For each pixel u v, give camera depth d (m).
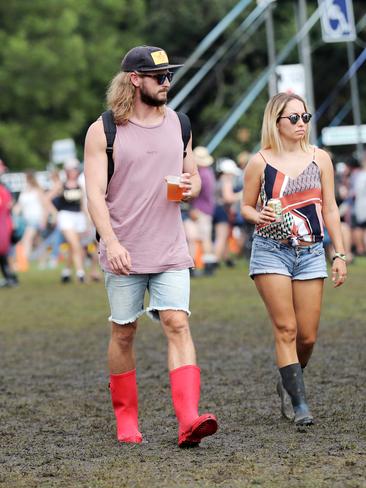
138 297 9.20
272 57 31.02
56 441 9.39
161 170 8.99
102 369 13.56
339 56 54.16
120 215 9.02
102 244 9.16
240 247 36.41
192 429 8.62
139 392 11.78
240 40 52.09
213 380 12.38
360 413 10.13
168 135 9.02
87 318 19.22
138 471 8.02
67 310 20.67
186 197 8.86
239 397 11.24
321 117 54.88
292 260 9.85
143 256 9.02
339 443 8.80
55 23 57.28
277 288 9.79
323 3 28.09
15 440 9.47
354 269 28.28
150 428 9.85
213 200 27.77
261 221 9.73
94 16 60.00
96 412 10.76
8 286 27.27
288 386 9.80
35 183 35.75
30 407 11.10
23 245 35.78
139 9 58.88
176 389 8.89
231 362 13.70
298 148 9.91
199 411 10.52
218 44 55.00
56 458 8.67
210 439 9.18
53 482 7.82
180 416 8.80
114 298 9.18
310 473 7.75
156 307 9.07
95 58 58.84
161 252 9.03
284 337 9.86
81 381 12.70
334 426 9.55
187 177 8.80
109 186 9.02
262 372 12.84
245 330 16.78
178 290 9.05
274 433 9.34
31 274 32.66
